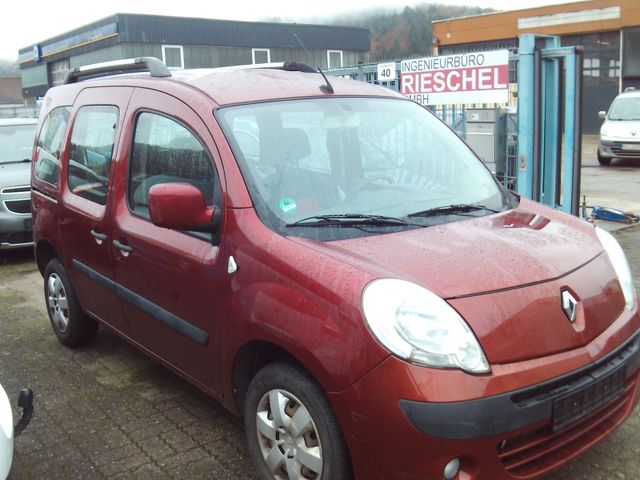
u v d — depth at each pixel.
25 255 8.77
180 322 3.45
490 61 7.86
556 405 2.55
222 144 3.24
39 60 40.81
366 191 3.35
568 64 7.57
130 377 4.57
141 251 3.68
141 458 3.52
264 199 3.10
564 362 2.60
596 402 2.71
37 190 5.16
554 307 2.68
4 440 2.61
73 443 3.71
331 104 3.69
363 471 2.56
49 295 5.20
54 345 5.24
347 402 2.53
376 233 3.04
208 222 3.15
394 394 2.42
